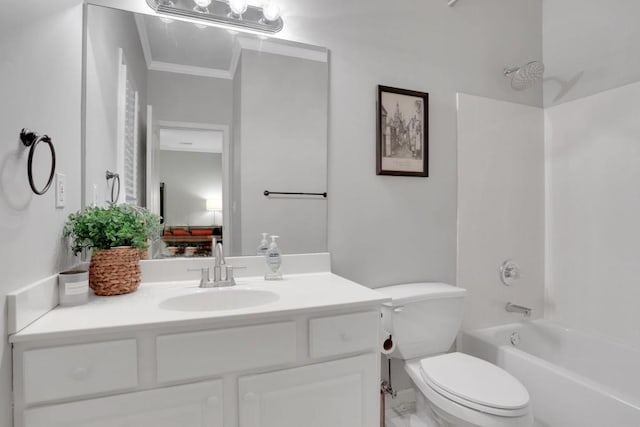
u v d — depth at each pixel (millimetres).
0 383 746
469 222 2018
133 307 1017
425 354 1643
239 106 1544
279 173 1599
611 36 1940
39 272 931
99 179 1344
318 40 1664
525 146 2221
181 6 1428
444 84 1969
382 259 1794
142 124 1414
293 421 1032
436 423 1509
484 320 2064
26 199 863
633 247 1836
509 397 1204
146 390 888
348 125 1724
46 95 980
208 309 1262
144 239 1243
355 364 1118
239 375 979
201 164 1496
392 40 1829
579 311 2084
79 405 823
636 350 1744
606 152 1964
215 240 1502
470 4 2055
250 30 1552
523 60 2221
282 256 1578
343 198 1711
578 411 1410
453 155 1988
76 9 1207
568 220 2154
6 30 778
